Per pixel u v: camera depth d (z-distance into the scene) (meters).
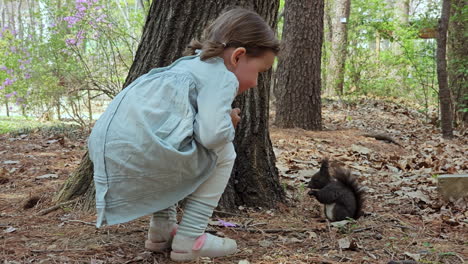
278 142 7.77
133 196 2.48
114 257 2.80
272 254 2.94
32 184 4.77
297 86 9.43
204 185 2.70
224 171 2.71
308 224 3.65
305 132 8.89
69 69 10.33
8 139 8.02
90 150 2.56
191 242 2.74
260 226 3.51
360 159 6.99
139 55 3.87
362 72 17.33
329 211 3.85
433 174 6.04
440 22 10.10
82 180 3.88
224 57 2.67
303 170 5.69
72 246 2.96
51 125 10.17
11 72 12.24
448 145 8.91
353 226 3.56
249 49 2.65
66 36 10.16
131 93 2.55
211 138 2.43
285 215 3.84
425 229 3.66
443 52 10.05
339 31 16.44
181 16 3.73
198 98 2.51
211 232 3.26
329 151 7.41
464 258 2.96
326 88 17.70
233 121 2.61
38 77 11.26
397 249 3.12
